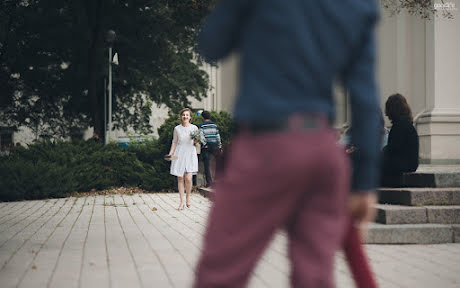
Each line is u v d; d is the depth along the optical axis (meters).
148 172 15.99
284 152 1.66
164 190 15.98
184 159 11.14
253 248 1.71
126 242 6.81
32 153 16.09
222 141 15.02
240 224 1.69
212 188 14.36
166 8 22.97
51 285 4.47
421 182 7.94
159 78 25.30
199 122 15.78
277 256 5.81
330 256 1.75
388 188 8.12
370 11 1.76
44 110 26.22
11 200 13.59
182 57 26.09
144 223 8.83
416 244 6.63
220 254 1.70
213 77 35.56
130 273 4.96
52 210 11.08
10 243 6.73
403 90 18.25
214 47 1.82
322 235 1.74
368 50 1.78
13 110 25.98
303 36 1.68
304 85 1.69
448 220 7.06
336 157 1.73
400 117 8.13
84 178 15.50
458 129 16.23
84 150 16.73
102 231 7.86
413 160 8.02
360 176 1.79
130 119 26.39
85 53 23.31
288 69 1.68
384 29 19.41
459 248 6.34
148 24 23.08
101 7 21.78
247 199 1.69
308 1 1.71
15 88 24.95
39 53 23.78
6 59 23.80
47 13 22.98
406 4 16.12
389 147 8.12
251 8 1.77
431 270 5.13
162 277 4.80
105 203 12.50
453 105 16.59
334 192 1.75
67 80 23.97
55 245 6.57
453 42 16.70
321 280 1.71
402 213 7.00
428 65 16.97
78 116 26.23
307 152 1.67
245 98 1.72
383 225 6.89
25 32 23.22
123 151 17.05
